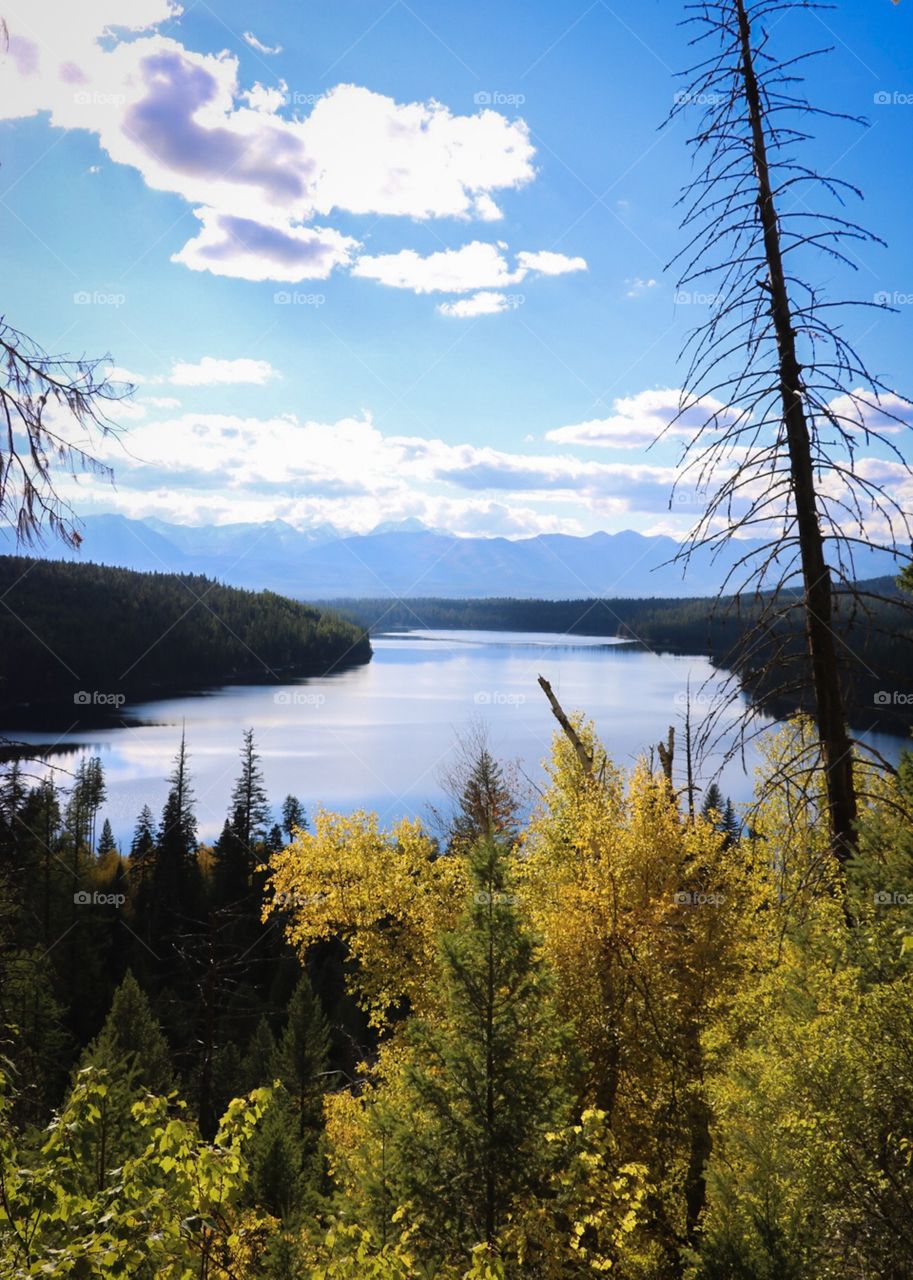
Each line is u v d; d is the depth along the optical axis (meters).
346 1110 15.91
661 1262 11.59
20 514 4.55
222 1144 5.15
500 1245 8.45
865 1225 7.92
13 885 7.70
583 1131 9.15
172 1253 4.75
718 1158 11.54
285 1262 9.05
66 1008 27.14
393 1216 9.07
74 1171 4.86
